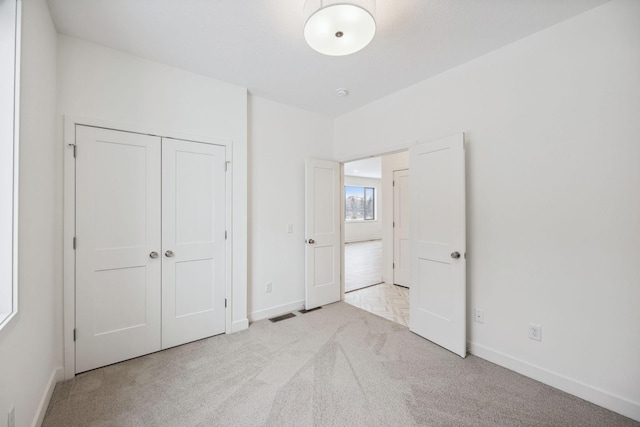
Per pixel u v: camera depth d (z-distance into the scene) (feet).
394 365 7.00
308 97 10.12
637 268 5.17
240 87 9.19
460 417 5.23
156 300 7.66
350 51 5.61
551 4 5.47
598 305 5.59
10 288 4.01
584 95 5.74
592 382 5.65
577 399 5.73
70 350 6.43
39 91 5.08
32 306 4.74
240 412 5.34
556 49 6.10
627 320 5.27
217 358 7.32
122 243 7.15
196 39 6.61
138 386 6.14
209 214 8.58
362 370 6.76
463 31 6.32
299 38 6.57
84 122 6.61
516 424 5.06
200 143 8.38
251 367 6.89
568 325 5.97
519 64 6.67
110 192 6.98
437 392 5.95
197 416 5.24
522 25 6.13
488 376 6.54
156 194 7.64
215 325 8.70
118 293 7.11
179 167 8.03
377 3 5.38
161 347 7.73
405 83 9.00
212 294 8.64
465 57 7.45
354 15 4.68
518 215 6.73
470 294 7.67
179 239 8.04
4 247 3.99
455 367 6.92
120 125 7.09
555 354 6.14
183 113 8.08
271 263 10.41
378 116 10.34
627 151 5.26
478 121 7.45
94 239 6.77
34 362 4.82
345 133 11.81
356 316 10.39
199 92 8.36
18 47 4.15
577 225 5.85
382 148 10.18
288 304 10.87
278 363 7.07
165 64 7.77
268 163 10.32
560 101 6.06
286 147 10.82
